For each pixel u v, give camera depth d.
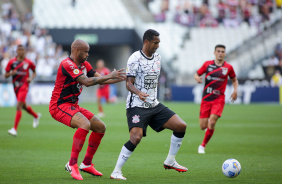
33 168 23.84
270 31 122.81
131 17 127.81
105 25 123.31
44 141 36.41
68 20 124.00
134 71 21.16
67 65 20.61
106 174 22.28
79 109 21.91
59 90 21.19
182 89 106.12
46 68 100.31
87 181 20.08
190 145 34.78
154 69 21.34
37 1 129.50
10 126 49.34
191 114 67.44
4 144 34.31
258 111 76.25
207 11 129.38
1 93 87.06
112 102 105.00
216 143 35.84
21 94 39.78
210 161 26.66
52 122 54.59
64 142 35.78
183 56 123.25
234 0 129.88
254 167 24.14
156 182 19.91
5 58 92.12
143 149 32.41
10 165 24.83
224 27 129.12
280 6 129.75
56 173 22.30
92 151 21.61
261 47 120.38
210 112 32.69
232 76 33.22
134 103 21.38
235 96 33.34
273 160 26.83
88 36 117.12
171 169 23.73
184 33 128.12
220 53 32.91
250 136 40.81
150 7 134.25
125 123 53.31
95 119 21.50
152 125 22.34
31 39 108.56
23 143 35.03
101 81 20.08
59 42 116.94
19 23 109.44
